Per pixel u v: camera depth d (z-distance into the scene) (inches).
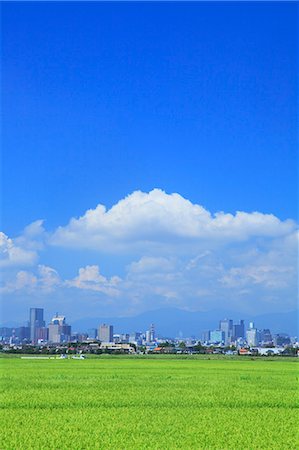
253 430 1130.0
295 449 988.6
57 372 2800.2
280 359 5851.4
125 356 6545.3
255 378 2458.2
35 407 1422.2
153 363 4229.8
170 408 1412.4
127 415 1275.8
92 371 2913.4
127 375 2568.9
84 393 1704.0
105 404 1469.0
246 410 1398.9
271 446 1010.1
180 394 1696.6
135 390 1811.0
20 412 1325.0
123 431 1098.7
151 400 1539.1
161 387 1934.1
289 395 1712.6
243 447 995.9
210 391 1803.6
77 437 1043.9
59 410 1359.5
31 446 983.0
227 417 1272.1
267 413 1346.0
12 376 2460.6
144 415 1278.3
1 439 1019.3
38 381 2156.7
